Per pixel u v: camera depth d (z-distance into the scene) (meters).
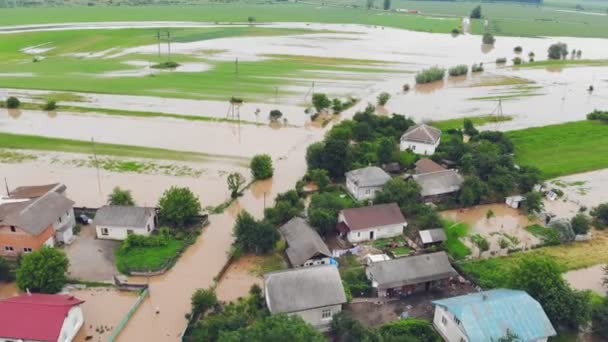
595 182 96.12
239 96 153.62
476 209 84.31
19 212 67.19
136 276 64.88
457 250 71.31
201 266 67.50
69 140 113.94
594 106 149.25
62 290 61.19
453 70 187.50
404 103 149.88
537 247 72.38
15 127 122.50
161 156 105.62
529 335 49.44
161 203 75.94
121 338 53.97
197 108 140.75
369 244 72.12
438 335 53.53
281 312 52.12
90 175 95.44
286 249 68.19
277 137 119.25
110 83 166.00
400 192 80.44
